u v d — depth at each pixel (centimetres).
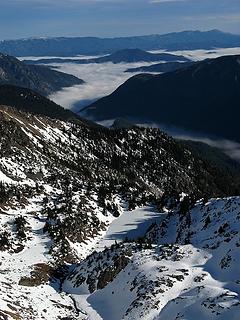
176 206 12175
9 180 11412
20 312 5516
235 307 5234
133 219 11306
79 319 5991
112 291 6525
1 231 8675
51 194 11475
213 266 6512
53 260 7969
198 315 5319
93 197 11888
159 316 5541
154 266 6588
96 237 9738
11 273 7100
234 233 7112
